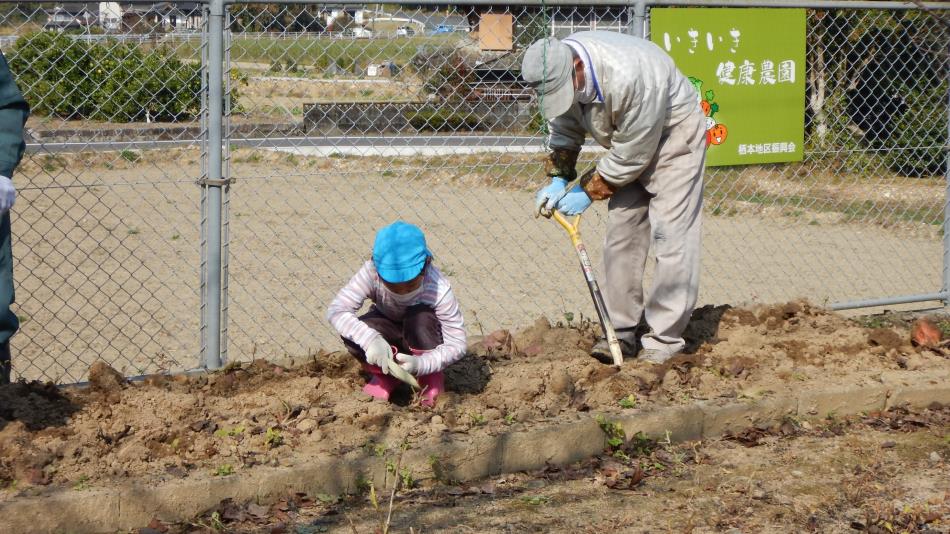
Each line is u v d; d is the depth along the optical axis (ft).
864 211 38.86
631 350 19.02
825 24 25.31
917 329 20.24
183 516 13.14
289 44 19.30
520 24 20.81
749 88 21.58
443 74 21.21
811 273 31.09
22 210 40.04
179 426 14.57
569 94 16.30
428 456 14.47
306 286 28.48
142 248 33.86
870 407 17.87
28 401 14.80
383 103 21.63
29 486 12.81
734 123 21.58
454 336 15.79
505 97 22.13
